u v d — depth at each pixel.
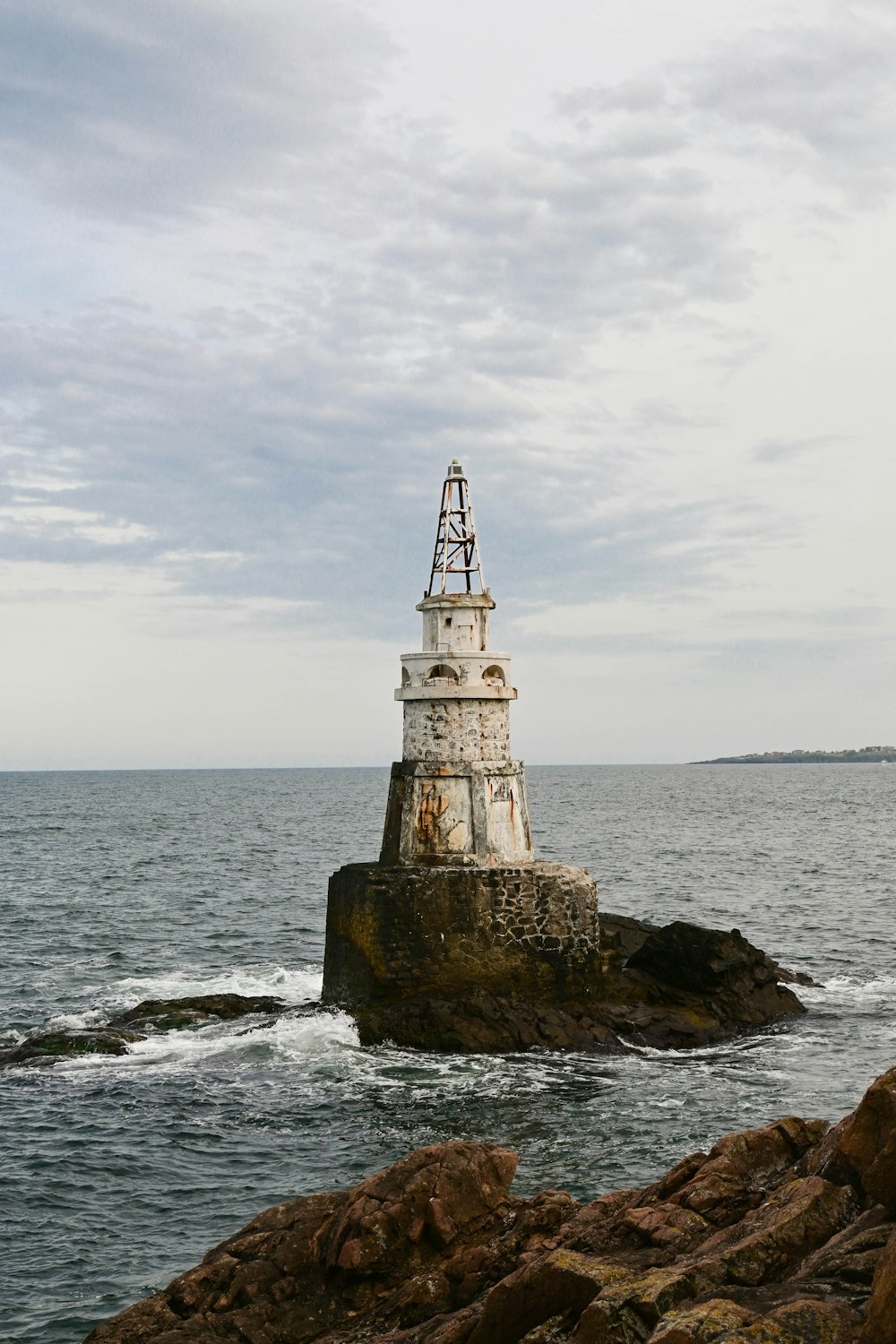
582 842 110.12
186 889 77.00
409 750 44.22
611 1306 13.36
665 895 73.12
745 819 146.25
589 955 41.44
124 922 63.44
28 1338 20.83
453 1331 15.23
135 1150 29.23
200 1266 18.27
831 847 106.00
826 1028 40.59
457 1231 17.97
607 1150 28.72
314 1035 38.03
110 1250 24.09
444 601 44.50
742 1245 14.21
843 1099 32.62
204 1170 28.08
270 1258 18.05
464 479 46.66
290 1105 32.47
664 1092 33.44
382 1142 29.67
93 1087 33.94
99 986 47.97
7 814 164.12
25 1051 36.97
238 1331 16.81
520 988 40.34
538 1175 27.08
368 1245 17.55
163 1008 41.44
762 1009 41.66
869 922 62.53
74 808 184.12
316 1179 27.48
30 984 48.19
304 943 57.91
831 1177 15.56
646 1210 16.41
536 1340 14.06
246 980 48.69
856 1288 12.94
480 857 42.88
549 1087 33.94
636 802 191.88
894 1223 13.98
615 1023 39.28
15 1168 28.12
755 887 76.88
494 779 43.56
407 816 43.53
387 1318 16.73
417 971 40.12
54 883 80.19
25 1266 23.41
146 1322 17.25
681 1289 13.55
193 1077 34.81
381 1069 35.59
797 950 54.91
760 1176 17.03
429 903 40.41
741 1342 11.79
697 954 42.12
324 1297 17.47
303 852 104.31
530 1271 14.78
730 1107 31.95
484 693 43.34
